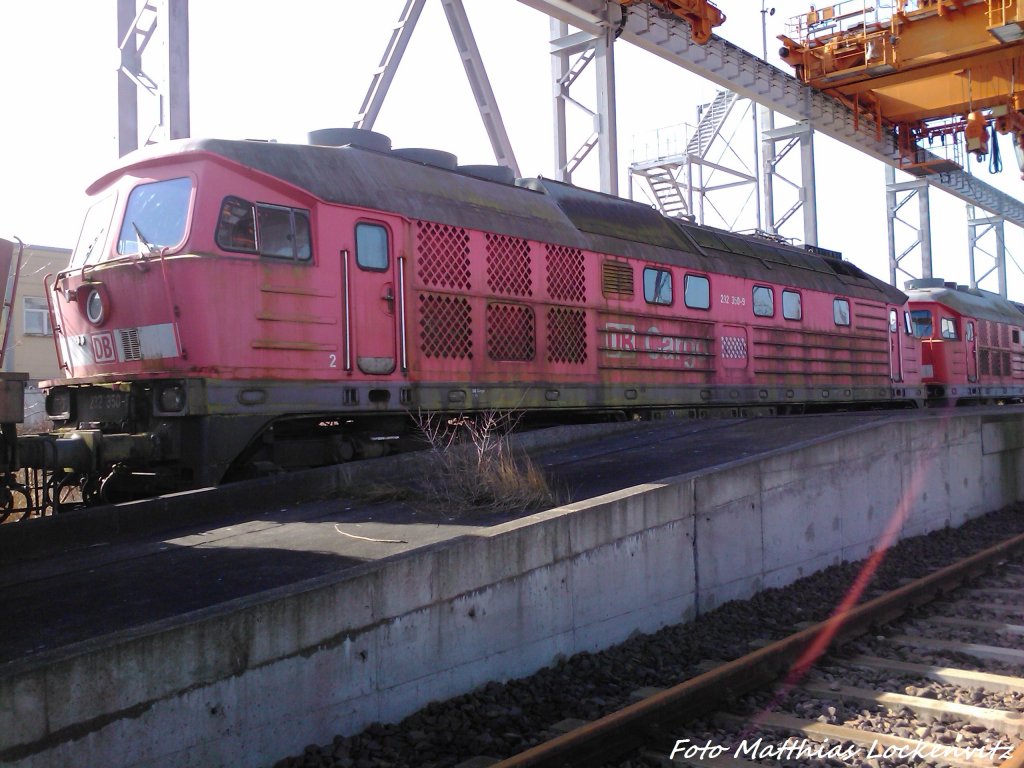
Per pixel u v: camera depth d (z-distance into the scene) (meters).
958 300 23.73
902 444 10.49
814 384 16.98
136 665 3.89
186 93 12.45
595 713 5.13
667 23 20.75
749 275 15.40
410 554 5.12
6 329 6.57
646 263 13.12
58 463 7.36
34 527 6.48
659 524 6.93
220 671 4.20
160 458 8.06
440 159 11.40
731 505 7.73
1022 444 14.00
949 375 22.66
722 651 6.34
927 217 38.06
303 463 9.04
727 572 7.64
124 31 13.31
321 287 8.89
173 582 5.45
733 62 23.11
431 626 5.20
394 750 4.60
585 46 19.97
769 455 8.24
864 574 8.83
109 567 5.91
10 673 3.50
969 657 6.36
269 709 4.39
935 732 4.97
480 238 10.56
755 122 31.72
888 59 23.41
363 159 9.81
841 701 5.51
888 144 29.39
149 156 8.73
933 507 11.16
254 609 4.34
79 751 3.69
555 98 20.45
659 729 4.87
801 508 8.66
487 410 10.49
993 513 12.68
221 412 8.04
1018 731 4.96
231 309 8.20
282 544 6.33
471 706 5.18
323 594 4.64
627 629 6.59
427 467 9.13
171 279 8.12
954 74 25.52
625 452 10.23
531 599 5.84
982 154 24.70
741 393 14.91
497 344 10.69
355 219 9.23
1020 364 27.52
